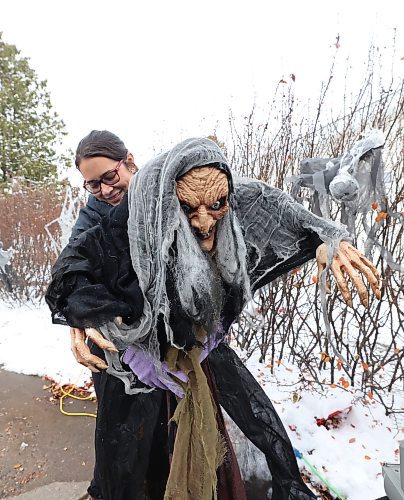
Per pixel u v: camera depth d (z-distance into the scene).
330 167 1.55
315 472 1.75
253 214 1.22
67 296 1.07
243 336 2.82
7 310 4.55
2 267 4.69
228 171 0.98
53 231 4.75
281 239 1.23
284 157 2.59
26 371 3.02
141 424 1.29
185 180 0.94
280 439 1.39
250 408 1.38
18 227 4.92
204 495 1.20
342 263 1.05
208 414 1.19
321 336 2.62
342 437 1.96
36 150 10.13
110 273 1.08
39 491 1.87
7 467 2.03
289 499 1.36
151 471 1.39
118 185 1.49
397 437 1.97
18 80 10.21
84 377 2.90
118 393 1.29
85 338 1.08
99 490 1.56
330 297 2.37
